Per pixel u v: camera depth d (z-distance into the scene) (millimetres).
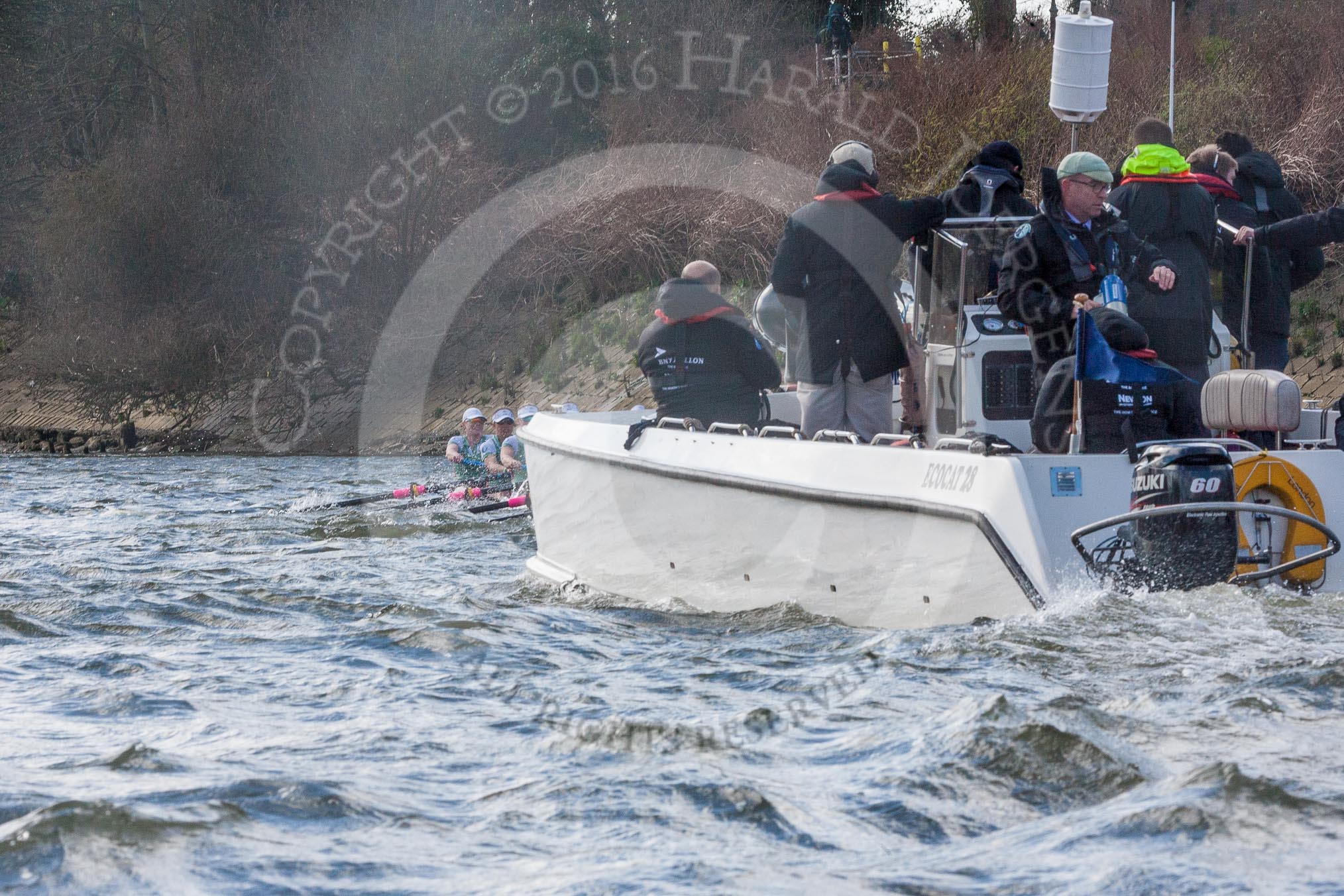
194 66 129875
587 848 11312
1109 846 10664
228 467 82625
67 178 123188
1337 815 11023
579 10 97875
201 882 10594
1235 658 16062
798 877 10438
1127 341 18781
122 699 17828
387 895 10312
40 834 11492
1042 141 69375
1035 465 17812
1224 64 71375
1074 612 17344
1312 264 26938
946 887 10078
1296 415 18359
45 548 40469
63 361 113500
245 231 111688
